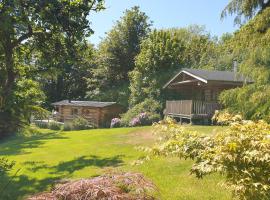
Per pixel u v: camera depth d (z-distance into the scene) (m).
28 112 13.42
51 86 54.28
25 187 11.55
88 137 22.27
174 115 27.72
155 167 11.35
